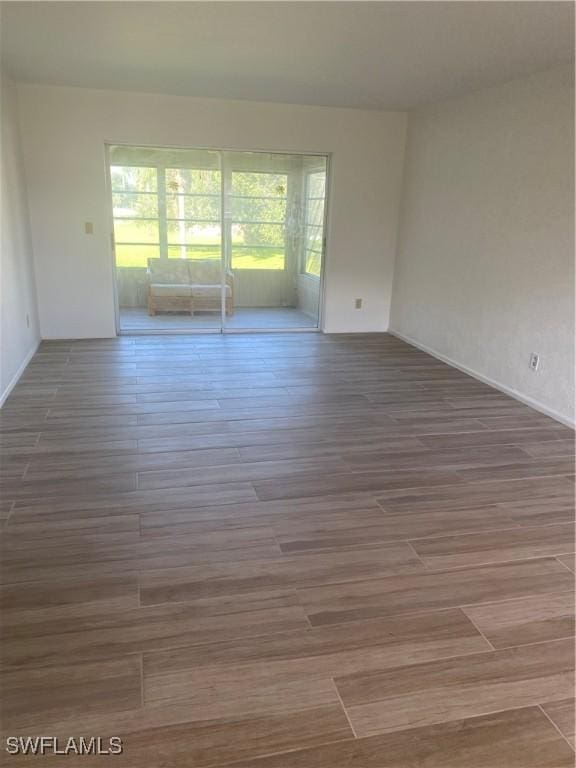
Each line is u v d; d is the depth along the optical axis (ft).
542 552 7.79
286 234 20.48
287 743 4.87
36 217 17.61
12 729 4.91
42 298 18.42
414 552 7.70
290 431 11.75
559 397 12.84
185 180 18.99
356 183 19.92
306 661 5.77
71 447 10.59
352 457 10.62
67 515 8.30
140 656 5.76
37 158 17.12
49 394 13.50
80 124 17.13
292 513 8.58
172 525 8.14
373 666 5.73
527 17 9.45
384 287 21.40
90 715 5.07
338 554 7.60
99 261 18.54
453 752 4.84
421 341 19.30
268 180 19.62
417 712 5.22
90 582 6.86
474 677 5.64
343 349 19.01
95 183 17.79
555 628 6.35
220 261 20.38
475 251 15.89
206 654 5.82
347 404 13.55
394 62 12.78
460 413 13.17
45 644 5.87
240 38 11.25
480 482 9.77
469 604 6.71
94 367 15.81
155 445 10.80
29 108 16.61
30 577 6.91
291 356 17.81
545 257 13.09
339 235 20.36
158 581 6.93
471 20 9.72
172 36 11.23
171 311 20.66
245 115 18.21
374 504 8.93
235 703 5.24
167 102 17.51
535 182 13.32
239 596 6.71
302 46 11.70
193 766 4.64
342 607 6.58
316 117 18.83
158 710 5.14
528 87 13.39
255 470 9.93
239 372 15.84
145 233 19.36
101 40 11.61
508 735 5.01
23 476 9.43
